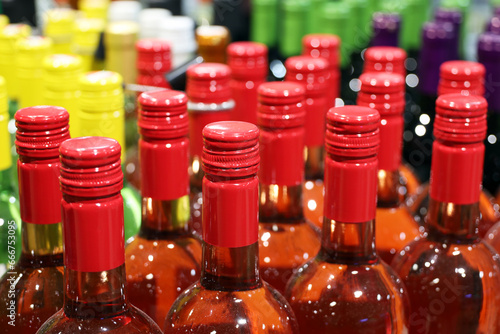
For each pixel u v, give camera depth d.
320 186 0.72
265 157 0.56
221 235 0.46
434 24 0.89
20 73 0.74
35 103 0.75
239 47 0.75
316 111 0.69
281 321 0.52
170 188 0.54
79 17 1.20
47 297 0.54
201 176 0.69
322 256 0.57
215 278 0.52
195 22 1.16
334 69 0.79
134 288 0.58
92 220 0.43
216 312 0.51
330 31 1.00
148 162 0.54
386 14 0.98
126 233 0.67
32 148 0.48
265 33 1.10
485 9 1.36
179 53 0.90
